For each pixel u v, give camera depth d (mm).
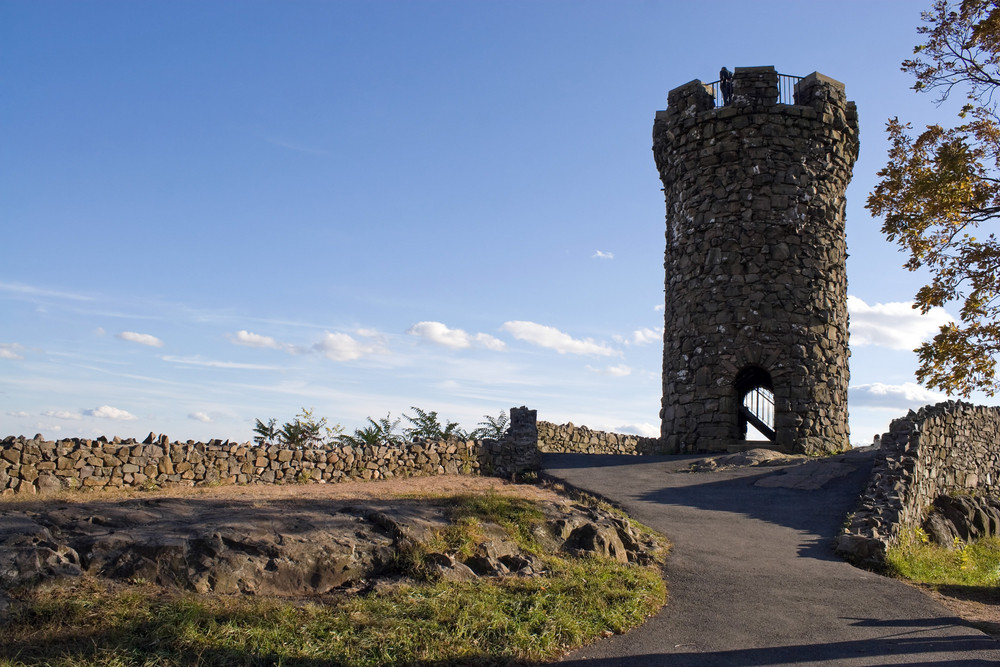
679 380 25797
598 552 11672
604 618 8891
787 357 24453
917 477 16578
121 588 7934
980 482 21062
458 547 10516
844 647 8383
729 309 25000
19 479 13664
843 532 13875
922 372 13281
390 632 7715
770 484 18125
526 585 9703
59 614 7035
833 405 24703
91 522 9609
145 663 6457
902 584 11344
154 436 15914
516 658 7652
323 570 9234
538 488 18859
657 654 8031
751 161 25672
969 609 10617
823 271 25438
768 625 9062
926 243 13305
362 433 24125
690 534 13820
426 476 19766
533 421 22609
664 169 28312
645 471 20500
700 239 26047
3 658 6168
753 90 26125
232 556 8844
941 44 13117
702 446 24562
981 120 13234
